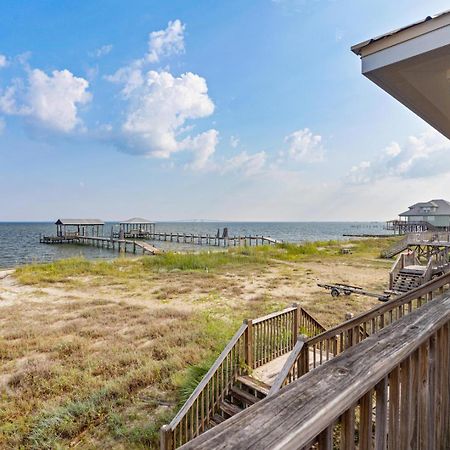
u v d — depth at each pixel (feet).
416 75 5.89
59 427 12.40
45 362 18.22
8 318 27.30
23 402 14.12
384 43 5.48
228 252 72.33
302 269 53.83
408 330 3.55
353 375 2.45
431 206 127.85
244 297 34.42
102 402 14.12
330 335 8.82
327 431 2.14
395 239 106.32
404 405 3.38
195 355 18.17
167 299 33.88
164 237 136.77
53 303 32.55
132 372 16.51
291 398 2.11
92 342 21.45
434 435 4.06
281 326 15.76
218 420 12.16
